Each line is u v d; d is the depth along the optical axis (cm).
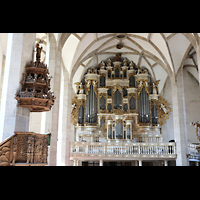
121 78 2616
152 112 2522
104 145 2223
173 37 2097
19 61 962
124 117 2508
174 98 2252
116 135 2369
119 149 2216
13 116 916
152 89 2592
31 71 969
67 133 2117
